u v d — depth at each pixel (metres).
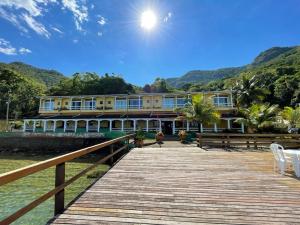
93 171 14.50
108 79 64.94
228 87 47.91
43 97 37.78
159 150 12.73
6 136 27.20
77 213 3.94
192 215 3.91
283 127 22.33
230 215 3.92
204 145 14.61
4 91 59.44
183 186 5.64
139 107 35.47
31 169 3.04
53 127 36.38
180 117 27.84
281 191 5.29
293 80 50.62
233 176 6.71
